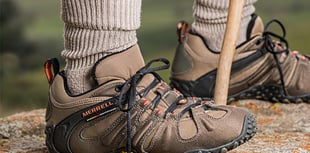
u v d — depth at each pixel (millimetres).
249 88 1950
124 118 1465
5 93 4832
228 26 1644
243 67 1922
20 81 5141
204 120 1462
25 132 1813
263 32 1959
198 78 1919
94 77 1479
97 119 1478
